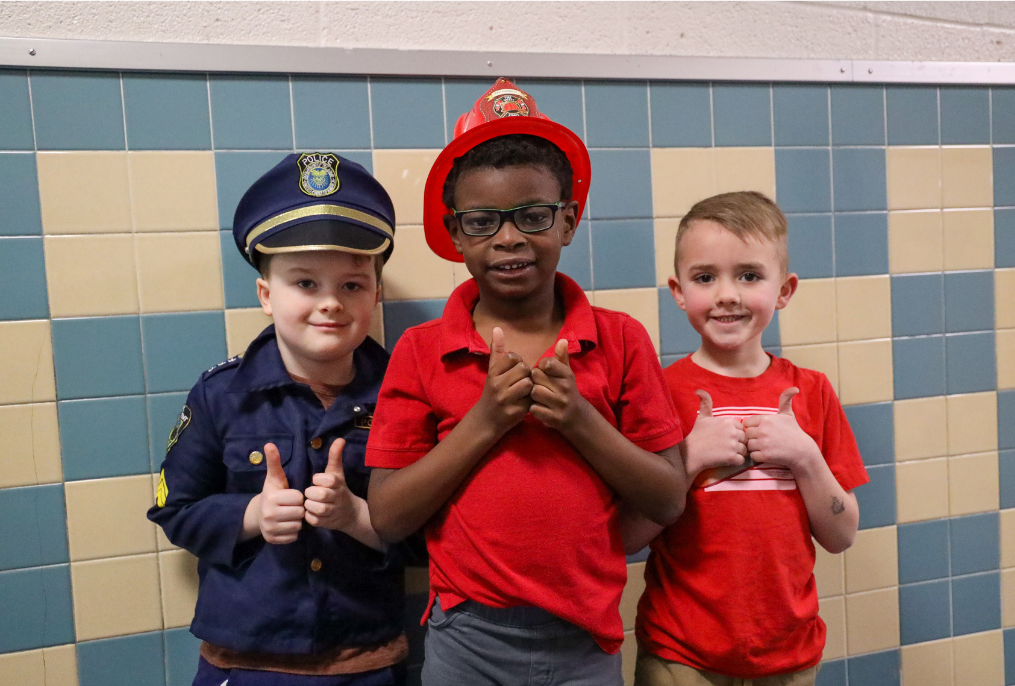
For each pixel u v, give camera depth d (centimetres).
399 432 85
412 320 118
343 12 113
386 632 101
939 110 137
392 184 116
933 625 137
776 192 130
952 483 138
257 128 111
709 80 126
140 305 110
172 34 108
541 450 81
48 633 108
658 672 100
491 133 84
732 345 99
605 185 123
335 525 93
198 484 99
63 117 106
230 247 112
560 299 91
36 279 106
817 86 131
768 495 96
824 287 132
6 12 103
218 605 96
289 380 99
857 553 133
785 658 95
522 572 79
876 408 134
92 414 109
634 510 91
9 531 106
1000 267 140
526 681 82
